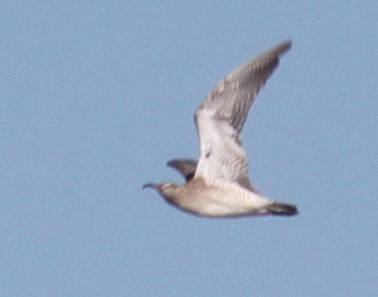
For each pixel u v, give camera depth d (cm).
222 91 1936
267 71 1955
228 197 1920
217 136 1933
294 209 1895
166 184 2012
